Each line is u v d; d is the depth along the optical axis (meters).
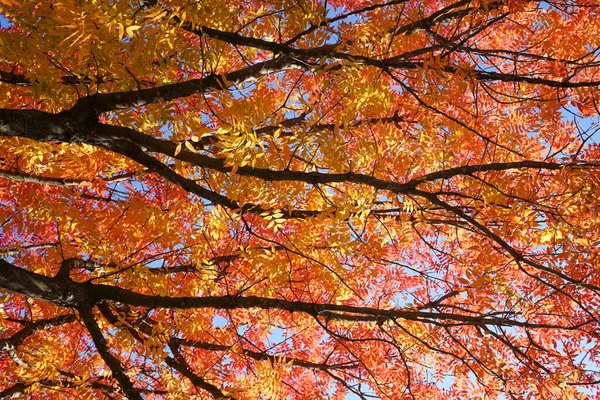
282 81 6.12
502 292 4.65
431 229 6.12
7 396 4.76
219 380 5.35
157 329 4.09
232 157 2.88
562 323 5.44
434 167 5.18
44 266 5.06
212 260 5.08
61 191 5.38
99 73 3.57
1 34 2.97
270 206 3.61
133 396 3.88
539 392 4.61
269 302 4.08
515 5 3.77
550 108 4.88
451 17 4.28
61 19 2.26
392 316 3.99
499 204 3.75
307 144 3.65
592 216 3.89
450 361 5.88
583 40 5.01
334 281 4.90
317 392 6.11
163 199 5.85
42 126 3.08
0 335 5.74
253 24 4.44
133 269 4.15
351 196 3.84
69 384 5.05
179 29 3.14
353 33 4.29
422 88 3.87
